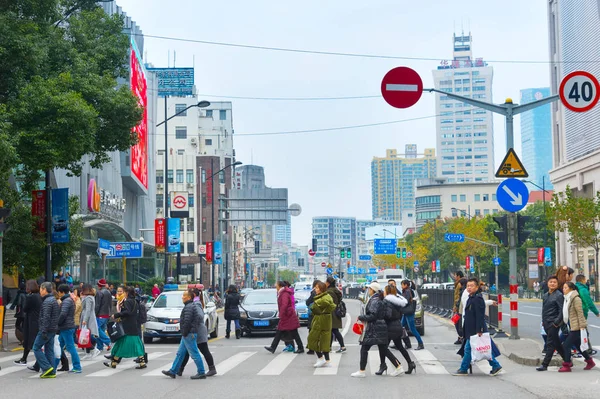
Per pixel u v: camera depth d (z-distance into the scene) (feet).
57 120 77.92
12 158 73.26
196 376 51.49
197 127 440.86
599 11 244.83
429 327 110.11
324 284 58.65
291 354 70.13
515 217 75.25
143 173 248.93
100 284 72.28
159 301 91.61
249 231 501.15
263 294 99.04
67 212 96.94
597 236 225.76
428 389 44.21
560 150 306.55
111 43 98.89
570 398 39.88
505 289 322.34
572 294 52.21
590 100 54.29
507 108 74.23
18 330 79.61
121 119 92.53
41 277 103.60
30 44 78.18
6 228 80.79
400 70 56.75
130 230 247.70
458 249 328.08
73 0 100.83
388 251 355.15
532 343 70.08
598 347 71.51
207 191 417.28
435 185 580.71
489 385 45.88
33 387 47.83
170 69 447.83
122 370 58.03
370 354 68.28
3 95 81.56
